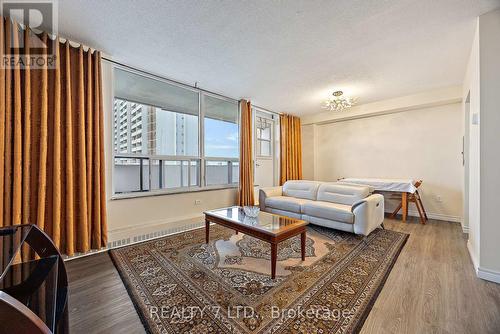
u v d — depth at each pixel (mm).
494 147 1837
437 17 1897
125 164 2955
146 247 2576
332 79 3295
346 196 3314
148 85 3191
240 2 1728
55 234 2129
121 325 1358
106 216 2549
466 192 3160
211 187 3912
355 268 2072
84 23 1998
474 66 2189
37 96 2088
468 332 1286
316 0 1701
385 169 4645
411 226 3512
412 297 1626
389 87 3613
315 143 5664
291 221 2279
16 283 1175
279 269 2049
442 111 3973
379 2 1722
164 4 1751
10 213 1907
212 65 2852
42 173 2059
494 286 1754
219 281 1839
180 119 3555
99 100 2469
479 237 1909
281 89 3729
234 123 4430
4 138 1869
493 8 1788
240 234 3047
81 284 1809
